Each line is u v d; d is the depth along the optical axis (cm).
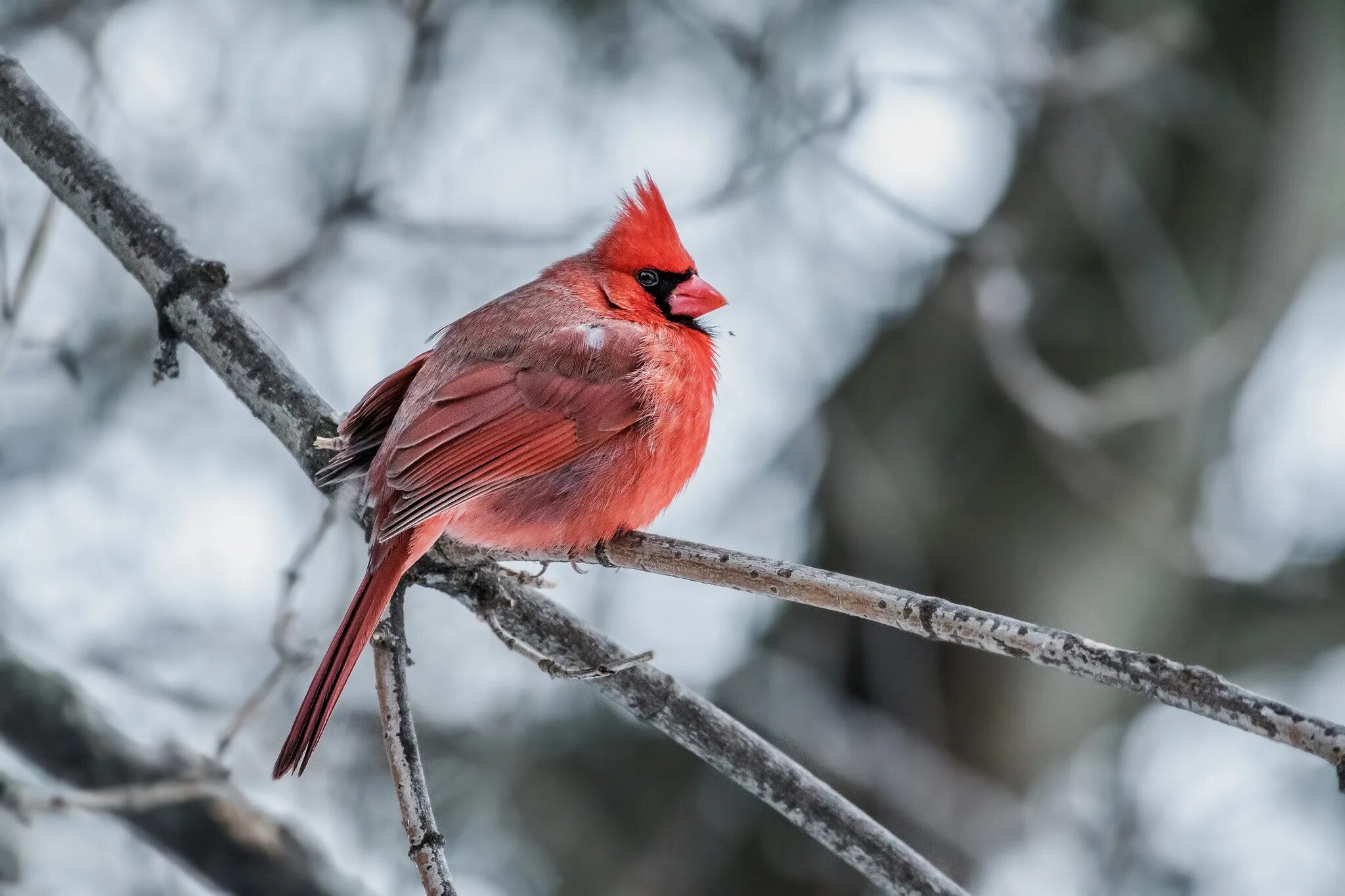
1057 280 1196
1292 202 1171
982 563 1191
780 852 1130
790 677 1147
